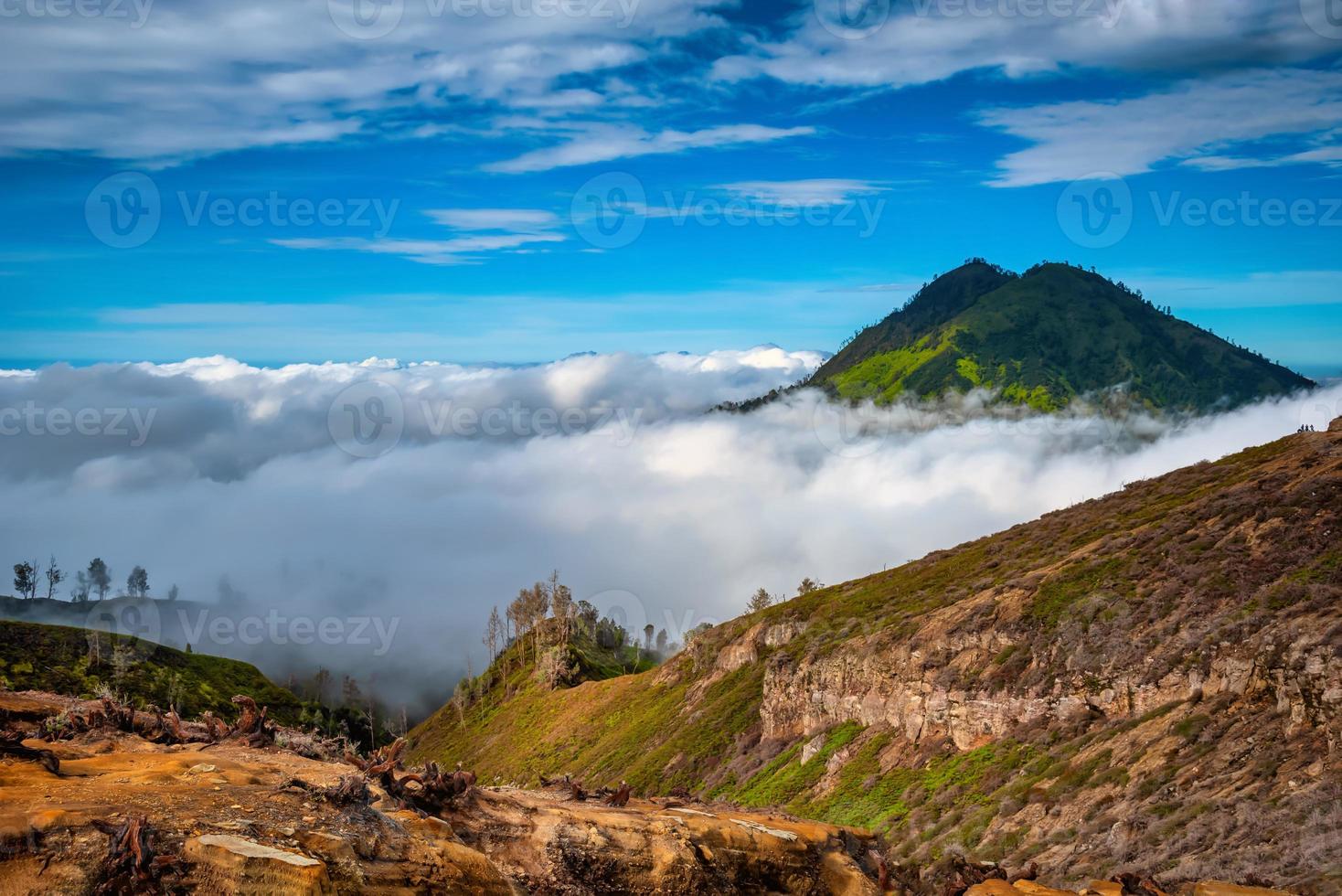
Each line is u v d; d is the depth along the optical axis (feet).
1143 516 268.41
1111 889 74.74
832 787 228.43
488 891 46.96
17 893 34.76
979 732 205.46
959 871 78.74
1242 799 116.88
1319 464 216.33
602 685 507.30
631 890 58.54
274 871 38.42
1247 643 153.79
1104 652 189.37
